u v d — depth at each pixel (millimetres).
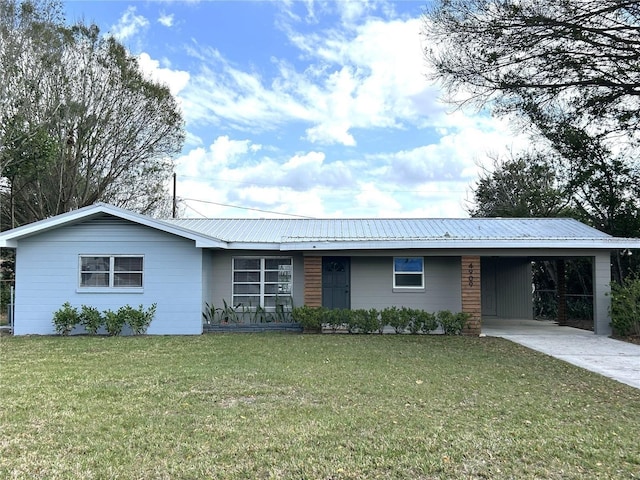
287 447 4609
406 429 5125
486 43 10312
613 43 9883
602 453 4523
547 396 6633
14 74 21578
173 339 12336
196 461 4293
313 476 4012
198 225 17047
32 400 6199
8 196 24688
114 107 26406
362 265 15188
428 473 4086
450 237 14453
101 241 13758
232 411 5742
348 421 5375
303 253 14648
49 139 21750
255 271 15211
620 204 18188
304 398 6379
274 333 13750
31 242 13703
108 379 7453
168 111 28359
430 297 14961
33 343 11570
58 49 23359
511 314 19516
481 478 4000
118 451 4516
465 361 9242
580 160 18000
